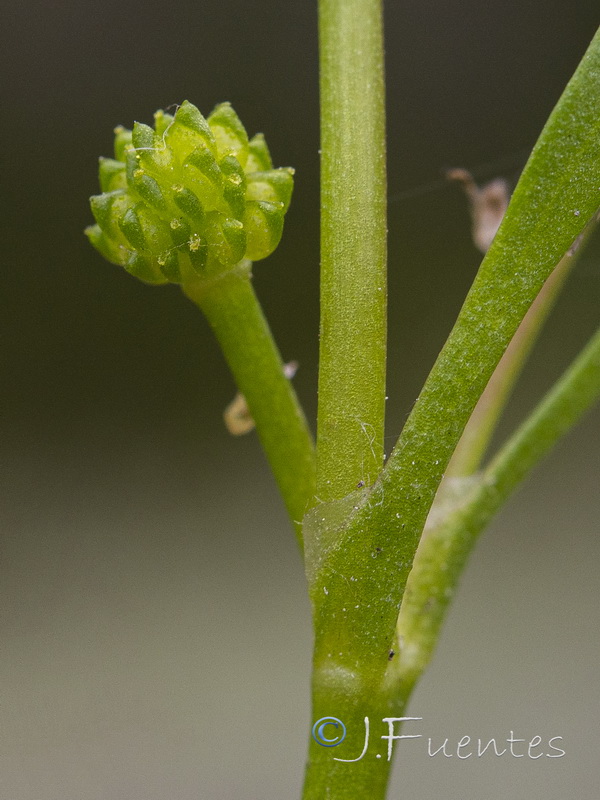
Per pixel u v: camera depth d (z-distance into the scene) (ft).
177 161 0.16
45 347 0.40
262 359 0.17
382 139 0.16
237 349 0.17
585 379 0.17
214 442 0.40
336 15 0.16
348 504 0.16
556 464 0.39
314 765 0.16
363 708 0.16
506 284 0.16
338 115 0.16
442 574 0.17
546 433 0.17
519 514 0.38
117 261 0.17
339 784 0.16
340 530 0.16
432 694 0.34
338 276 0.16
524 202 0.16
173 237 0.16
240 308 0.17
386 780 0.16
